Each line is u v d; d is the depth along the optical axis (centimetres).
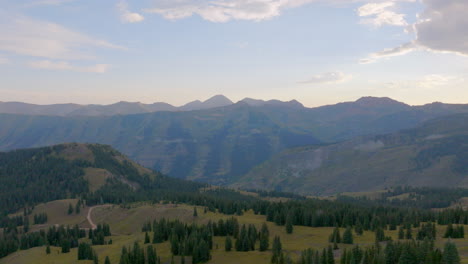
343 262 12131
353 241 17138
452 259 10025
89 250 18200
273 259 13762
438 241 15550
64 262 18075
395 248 11931
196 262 15025
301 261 12581
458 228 16388
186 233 17500
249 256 15038
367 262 11594
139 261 15288
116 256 17375
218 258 15125
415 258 11050
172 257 14850
